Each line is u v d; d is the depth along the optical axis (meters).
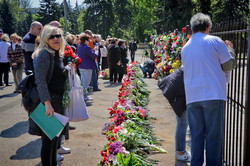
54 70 3.48
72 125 6.35
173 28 35.31
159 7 38.34
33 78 3.50
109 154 4.13
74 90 3.80
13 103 8.80
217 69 3.39
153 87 11.50
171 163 4.31
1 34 12.02
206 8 31.86
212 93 3.36
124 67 12.66
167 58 9.55
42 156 3.49
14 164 4.38
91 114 7.32
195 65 3.45
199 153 3.59
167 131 5.85
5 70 12.24
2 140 5.44
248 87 3.05
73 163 4.39
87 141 5.34
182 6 33.72
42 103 3.38
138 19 70.44
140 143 4.73
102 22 71.38
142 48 54.22
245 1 29.17
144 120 6.38
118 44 12.56
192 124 3.58
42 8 69.62
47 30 3.45
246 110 3.09
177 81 4.03
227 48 3.47
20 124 6.50
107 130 5.70
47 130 3.33
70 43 7.42
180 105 4.05
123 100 6.92
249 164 3.11
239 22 3.54
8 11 62.78
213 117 3.40
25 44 5.91
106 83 13.19
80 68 8.79
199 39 3.49
